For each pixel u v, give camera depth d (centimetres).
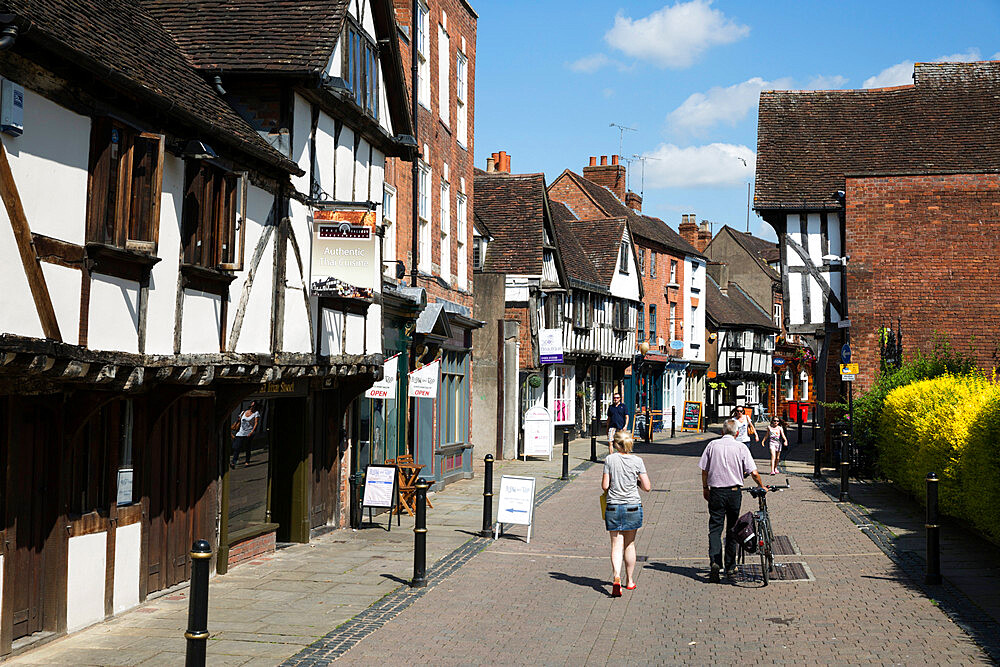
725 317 5459
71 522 868
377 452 1764
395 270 1758
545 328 3288
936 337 2448
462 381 2338
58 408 845
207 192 991
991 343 2422
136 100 854
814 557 1288
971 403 1344
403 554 1320
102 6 1012
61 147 754
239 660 803
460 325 2261
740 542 1131
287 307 1178
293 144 1180
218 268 1012
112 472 933
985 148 2644
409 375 1802
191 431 1120
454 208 2281
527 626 929
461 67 2367
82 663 778
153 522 1031
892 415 1845
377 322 1541
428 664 798
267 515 1376
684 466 2698
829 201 2614
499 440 2831
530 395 3159
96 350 796
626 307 4175
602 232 4091
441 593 1076
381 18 1466
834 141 2762
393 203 1758
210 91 1120
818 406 2830
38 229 721
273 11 1249
